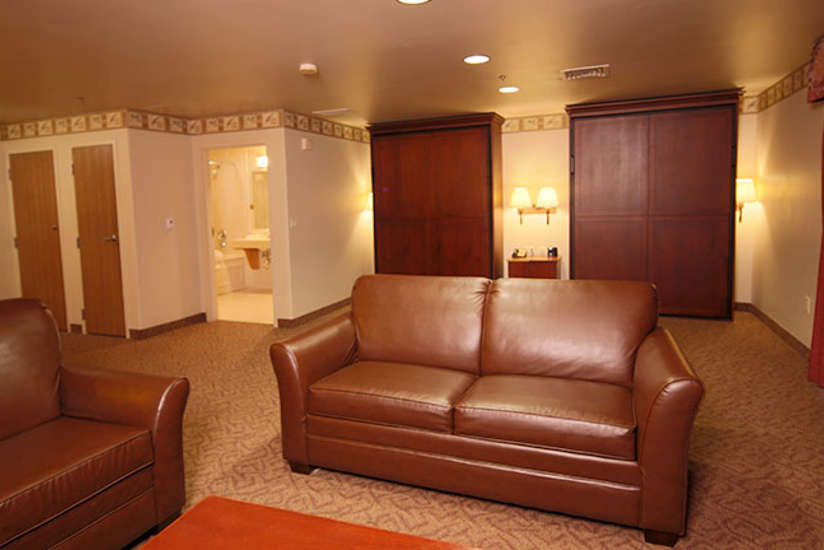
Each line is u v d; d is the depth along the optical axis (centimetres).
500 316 281
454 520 223
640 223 574
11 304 237
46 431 211
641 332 260
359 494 245
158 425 212
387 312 304
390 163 661
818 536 206
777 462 264
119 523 196
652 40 352
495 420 220
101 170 550
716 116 539
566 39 344
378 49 355
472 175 628
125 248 548
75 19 286
